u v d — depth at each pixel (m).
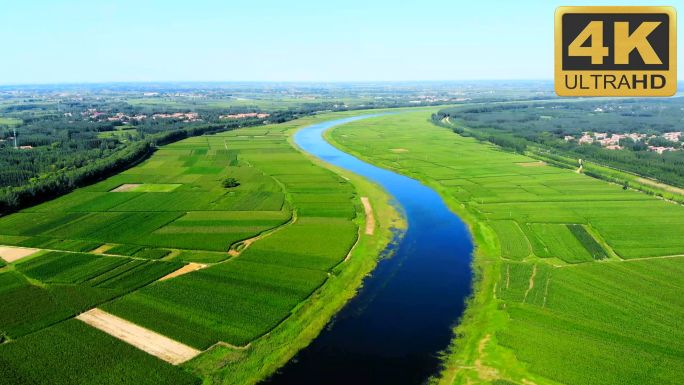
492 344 61.72
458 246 95.44
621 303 71.19
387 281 80.12
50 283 76.31
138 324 64.94
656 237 96.50
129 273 79.94
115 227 102.06
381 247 94.56
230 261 85.69
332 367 57.81
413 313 70.00
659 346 60.31
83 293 72.75
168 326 64.50
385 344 62.41
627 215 110.31
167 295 72.75
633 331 63.78
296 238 97.00
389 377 56.09
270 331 64.44
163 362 57.06
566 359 57.97
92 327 63.94
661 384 53.28
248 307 69.81
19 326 63.94
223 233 98.81
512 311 69.12
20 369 55.56
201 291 74.19
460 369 57.31
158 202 120.69
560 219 108.19
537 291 75.12
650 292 74.44
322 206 119.38
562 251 90.69
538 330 64.19
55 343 60.38
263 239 96.44
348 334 64.62
